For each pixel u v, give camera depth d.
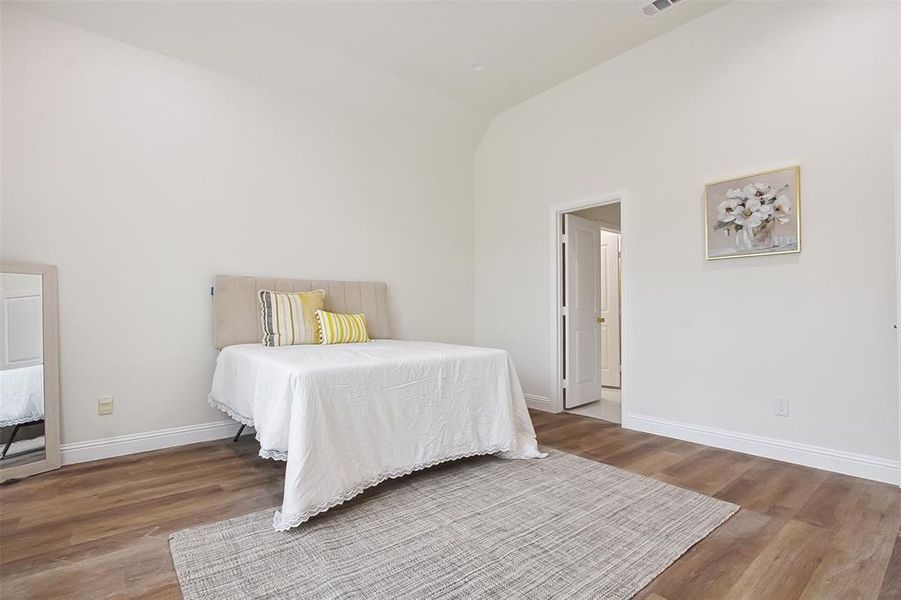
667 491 2.36
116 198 2.99
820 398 2.69
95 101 2.92
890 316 2.46
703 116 3.21
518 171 4.65
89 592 1.53
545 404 4.37
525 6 3.06
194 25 3.09
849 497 2.27
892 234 2.45
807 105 2.74
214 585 1.56
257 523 2.01
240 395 2.81
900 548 1.79
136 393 3.05
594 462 2.82
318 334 3.49
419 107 4.41
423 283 4.70
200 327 3.32
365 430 2.29
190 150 3.29
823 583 1.57
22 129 2.69
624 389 3.69
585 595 1.51
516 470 2.69
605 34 3.41
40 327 2.69
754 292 2.96
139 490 2.39
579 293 4.51
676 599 1.49
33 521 2.04
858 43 2.56
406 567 1.67
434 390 2.59
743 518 2.05
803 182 2.75
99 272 2.93
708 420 3.19
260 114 3.63
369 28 3.29
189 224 3.28
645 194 3.55
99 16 2.85
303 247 3.86
